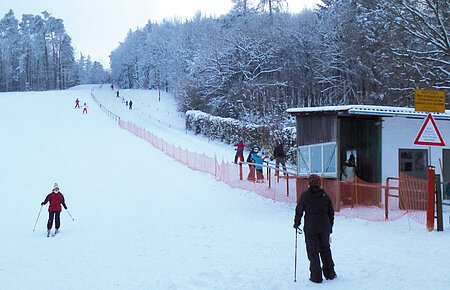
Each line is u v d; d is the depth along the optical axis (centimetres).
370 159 1653
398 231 1197
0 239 1445
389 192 1596
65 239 1412
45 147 3697
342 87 5562
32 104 7312
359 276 795
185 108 7319
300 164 1733
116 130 4909
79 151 3541
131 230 1451
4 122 5169
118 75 18762
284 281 796
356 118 1691
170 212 1722
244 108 5903
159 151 3597
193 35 11494
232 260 984
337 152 1552
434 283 735
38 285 923
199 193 2120
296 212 804
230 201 1906
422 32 2597
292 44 6488
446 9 2519
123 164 3030
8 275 1020
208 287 798
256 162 2278
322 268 798
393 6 2750
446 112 1670
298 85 6369
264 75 6619
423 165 1644
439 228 1169
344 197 1614
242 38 6756
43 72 17738
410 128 1642
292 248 1073
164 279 874
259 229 1334
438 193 1184
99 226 1571
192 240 1238
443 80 2786
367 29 3966
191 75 7831
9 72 17800
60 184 2444
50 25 18088
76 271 1013
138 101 9300
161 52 13412
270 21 7544
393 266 840
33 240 1423
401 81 3219
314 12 7494
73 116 6025
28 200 2106
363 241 1090
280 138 3322
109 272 977
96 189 2305
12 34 18538
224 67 6706
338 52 5578
